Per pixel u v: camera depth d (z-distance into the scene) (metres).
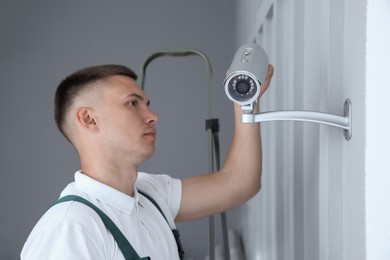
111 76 1.52
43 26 4.51
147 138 1.52
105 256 1.30
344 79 1.16
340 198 1.25
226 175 1.77
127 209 1.43
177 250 1.59
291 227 1.81
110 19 4.52
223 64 4.45
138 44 4.50
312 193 1.51
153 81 4.47
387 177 0.96
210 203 1.76
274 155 2.20
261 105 2.64
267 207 2.49
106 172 1.46
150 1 4.50
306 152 1.59
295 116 1.13
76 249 1.24
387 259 0.96
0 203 4.51
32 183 4.50
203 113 4.46
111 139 1.47
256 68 1.12
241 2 3.80
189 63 4.47
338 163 1.25
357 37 1.04
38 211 4.51
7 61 4.50
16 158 4.51
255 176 1.77
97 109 1.48
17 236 4.51
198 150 4.46
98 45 4.52
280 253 2.11
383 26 0.94
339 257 1.26
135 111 1.50
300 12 1.70
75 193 1.40
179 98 4.46
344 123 1.11
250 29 3.15
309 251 1.57
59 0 4.51
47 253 1.24
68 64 4.52
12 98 4.50
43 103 4.52
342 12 1.23
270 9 2.22
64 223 1.27
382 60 0.95
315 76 1.44
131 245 1.36
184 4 4.48
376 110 0.96
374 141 0.96
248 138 1.76
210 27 4.46
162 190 1.72
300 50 1.70
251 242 3.22
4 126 4.51
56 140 4.52
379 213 0.96
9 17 4.49
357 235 1.05
